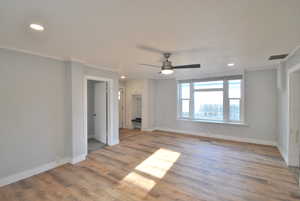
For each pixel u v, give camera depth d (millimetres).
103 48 2744
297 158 3271
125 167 3289
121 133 6441
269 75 4684
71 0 1382
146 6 1491
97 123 5367
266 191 2410
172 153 4109
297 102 3236
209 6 1494
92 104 5855
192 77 6031
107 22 1818
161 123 7012
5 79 2648
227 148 4484
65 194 2373
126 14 1639
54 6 1481
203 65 4254
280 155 3904
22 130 2850
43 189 2506
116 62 3791
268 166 3285
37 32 2092
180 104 6516
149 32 2102
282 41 2445
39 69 3090
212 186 2559
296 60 2879
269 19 1760
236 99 5250
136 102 7562
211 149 4410
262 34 2178
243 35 2205
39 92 3088
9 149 2693
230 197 2270
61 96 3447
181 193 2377
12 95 2730
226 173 2996
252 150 4285
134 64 4035
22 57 2852
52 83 3293
